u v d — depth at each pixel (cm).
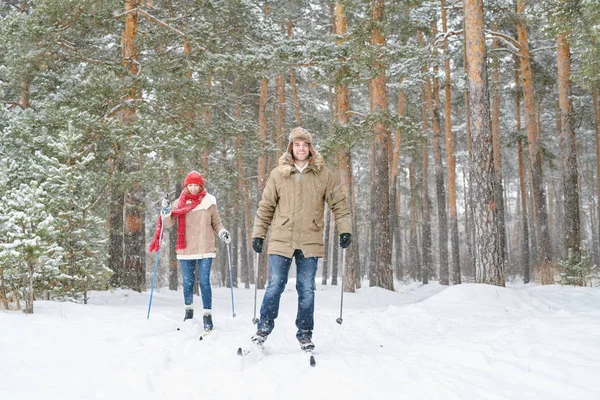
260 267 2019
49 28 972
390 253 1392
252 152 1587
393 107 2425
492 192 900
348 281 1338
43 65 1038
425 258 2525
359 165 3403
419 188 3069
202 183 522
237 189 1622
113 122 938
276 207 376
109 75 994
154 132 934
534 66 1945
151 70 1077
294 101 1973
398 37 1912
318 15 2116
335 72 1172
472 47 930
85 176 720
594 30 821
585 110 2206
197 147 1175
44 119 938
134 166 965
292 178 366
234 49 1291
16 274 528
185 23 1225
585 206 4100
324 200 380
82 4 966
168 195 523
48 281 624
